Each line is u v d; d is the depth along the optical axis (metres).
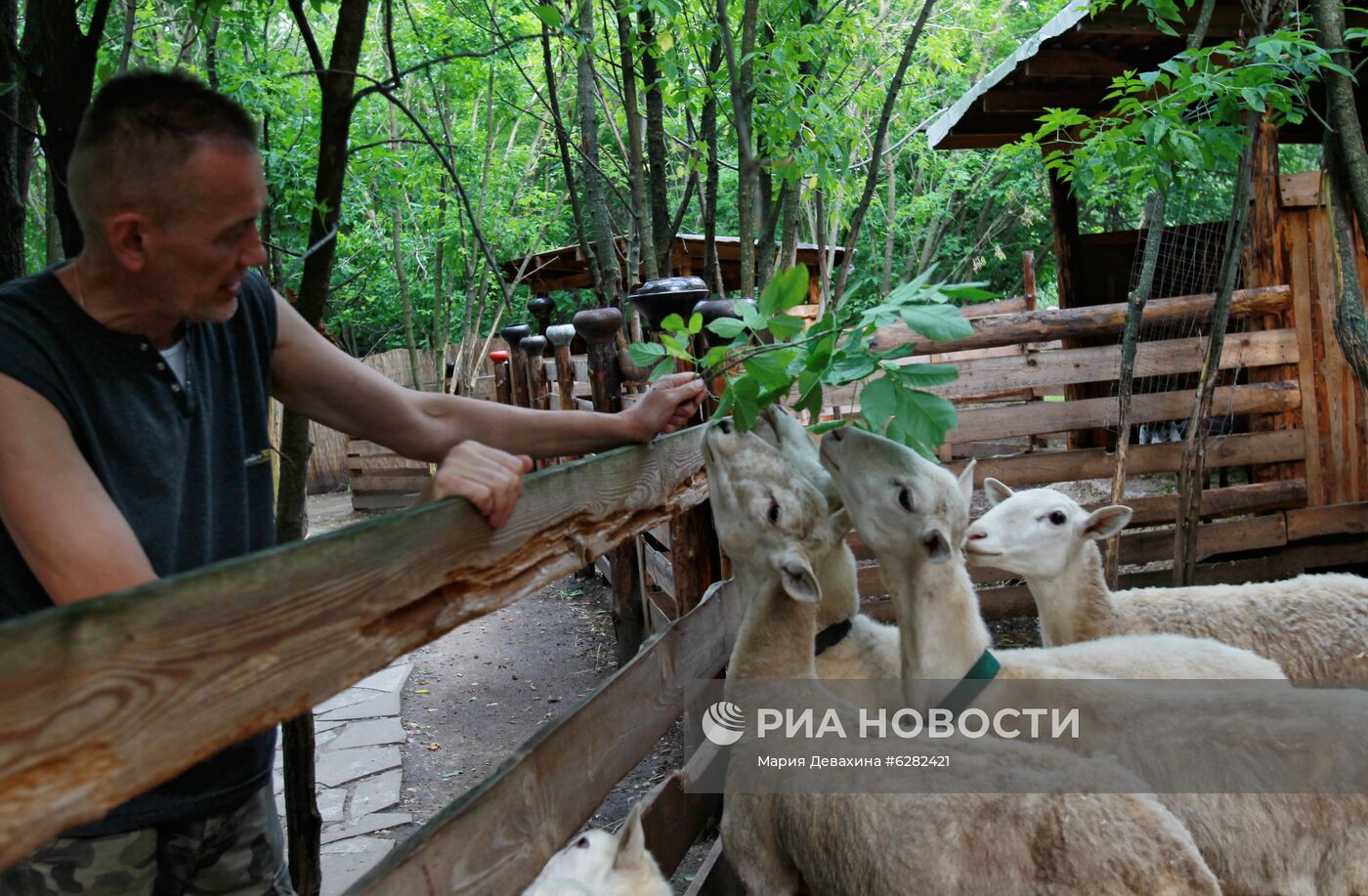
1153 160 5.00
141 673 1.05
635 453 2.54
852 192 9.65
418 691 7.00
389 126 13.97
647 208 5.16
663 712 3.01
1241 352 6.66
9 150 3.11
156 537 1.79
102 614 1.00
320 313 3.04
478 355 18.25
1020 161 20.22
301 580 1.26
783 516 2.85
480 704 6.70
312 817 3.30
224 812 2.01
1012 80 7.99
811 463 3.05
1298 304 6.66
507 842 1.96
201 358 1.93
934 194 19.00
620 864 2.25
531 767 2.08
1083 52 7.60
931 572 2.83
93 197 1.63
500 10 11.02
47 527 1.55
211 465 1.95
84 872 1.84
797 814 2.52
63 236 2.83
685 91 4.96
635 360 2.75
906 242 21.66
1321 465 6.73
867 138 8.82
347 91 2.96
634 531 2.58
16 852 0.94
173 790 1.90
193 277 1.70
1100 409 6.64
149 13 8.59
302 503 3.21
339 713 6.60
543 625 8.38
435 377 16.97
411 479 14.17
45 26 2.74
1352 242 4.52
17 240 3.14
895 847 2.28
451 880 1.76
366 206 13.05
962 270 21.66
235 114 1.67
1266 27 5.39
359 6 2.93
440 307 16.41
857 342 2.41
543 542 1.95
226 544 2.01
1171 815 2.25
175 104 1.61
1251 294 6.63
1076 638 4.07
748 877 2.74
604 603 8.87
